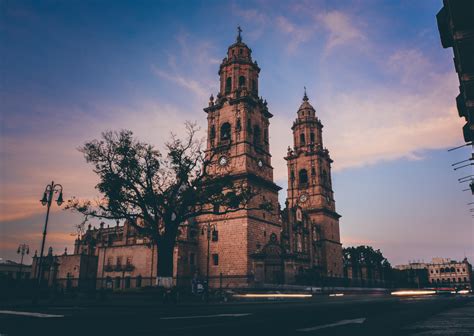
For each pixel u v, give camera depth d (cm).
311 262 6931
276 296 4397
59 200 2831
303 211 7350
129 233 5978
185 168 3409
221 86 6425
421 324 918
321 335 767
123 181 3209
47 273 6531
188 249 5425
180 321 1059
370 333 780
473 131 1716
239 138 5781
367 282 7981
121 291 3391
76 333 799
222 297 3619
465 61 1541
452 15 1495
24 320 1066
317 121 8581
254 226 5409
